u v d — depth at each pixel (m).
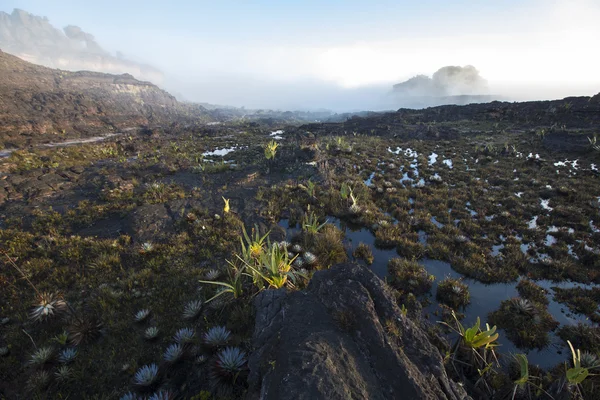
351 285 5.28
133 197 19.11
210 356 6.06
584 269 9.70
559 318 7.79
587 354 6.00
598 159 24.91
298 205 16.55
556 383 5.20
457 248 11.53
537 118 48.44
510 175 21.70
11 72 134.62
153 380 5.71
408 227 13.33
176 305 8.66
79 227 15.08
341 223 14.52
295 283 7.90
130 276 10.25
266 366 4.14
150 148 49.59
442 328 7.42
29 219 16.20
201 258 11.44
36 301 8.95
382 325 4.69
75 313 8.62
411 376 3.77
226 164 28.17
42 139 71.62
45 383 6.30
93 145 54.06
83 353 7.08
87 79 190.88
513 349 6.85
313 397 3.18
